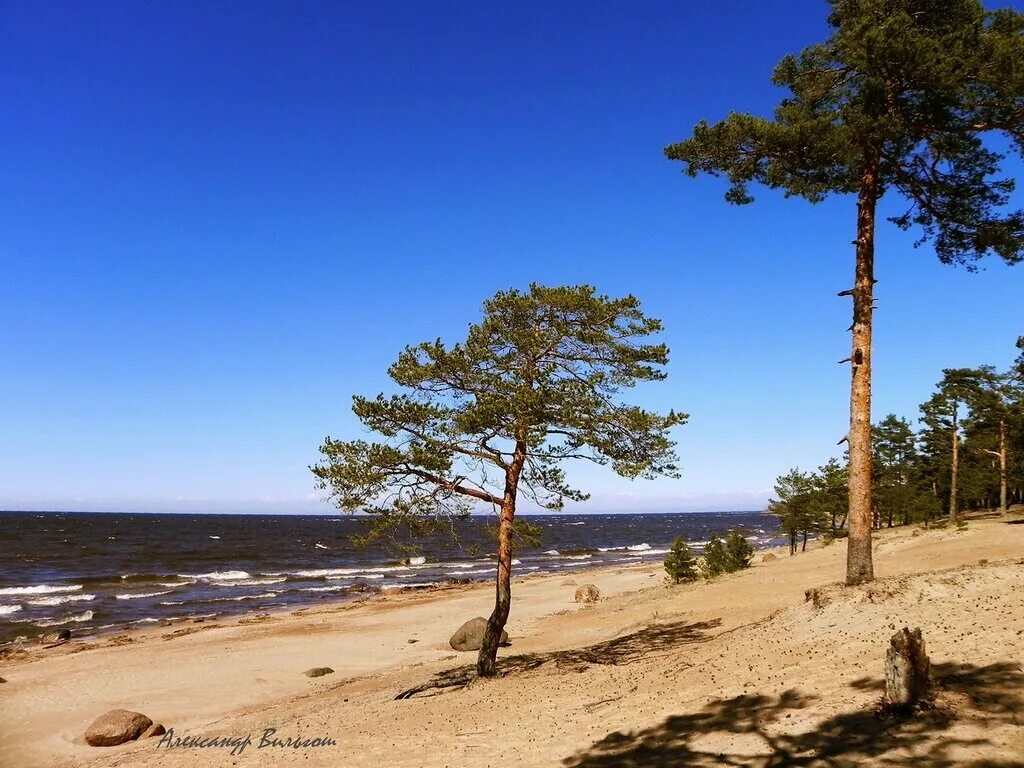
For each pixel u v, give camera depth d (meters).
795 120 15.16
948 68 12.61
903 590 13.27
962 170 15.02
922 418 46.91
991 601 11.90
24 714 18.33
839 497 46.88
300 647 26.73
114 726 15.80
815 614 13.94
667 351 15.59
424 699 14.78
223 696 19.97
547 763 8.70
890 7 14.18
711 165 15.60
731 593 25.97
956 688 8.37
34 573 59.16
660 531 172.88
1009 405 43.06
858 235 14.69
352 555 84.44
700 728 9.05
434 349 16.03
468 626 25.11
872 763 6.93
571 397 15.30
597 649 18.58
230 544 101.88
